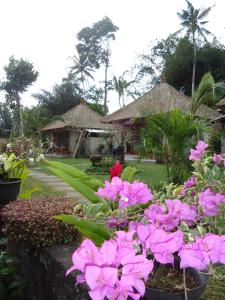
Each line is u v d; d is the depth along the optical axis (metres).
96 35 52.31
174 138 6.29
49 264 2.56
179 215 1.55
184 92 31.75
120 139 24.17
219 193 2.02
